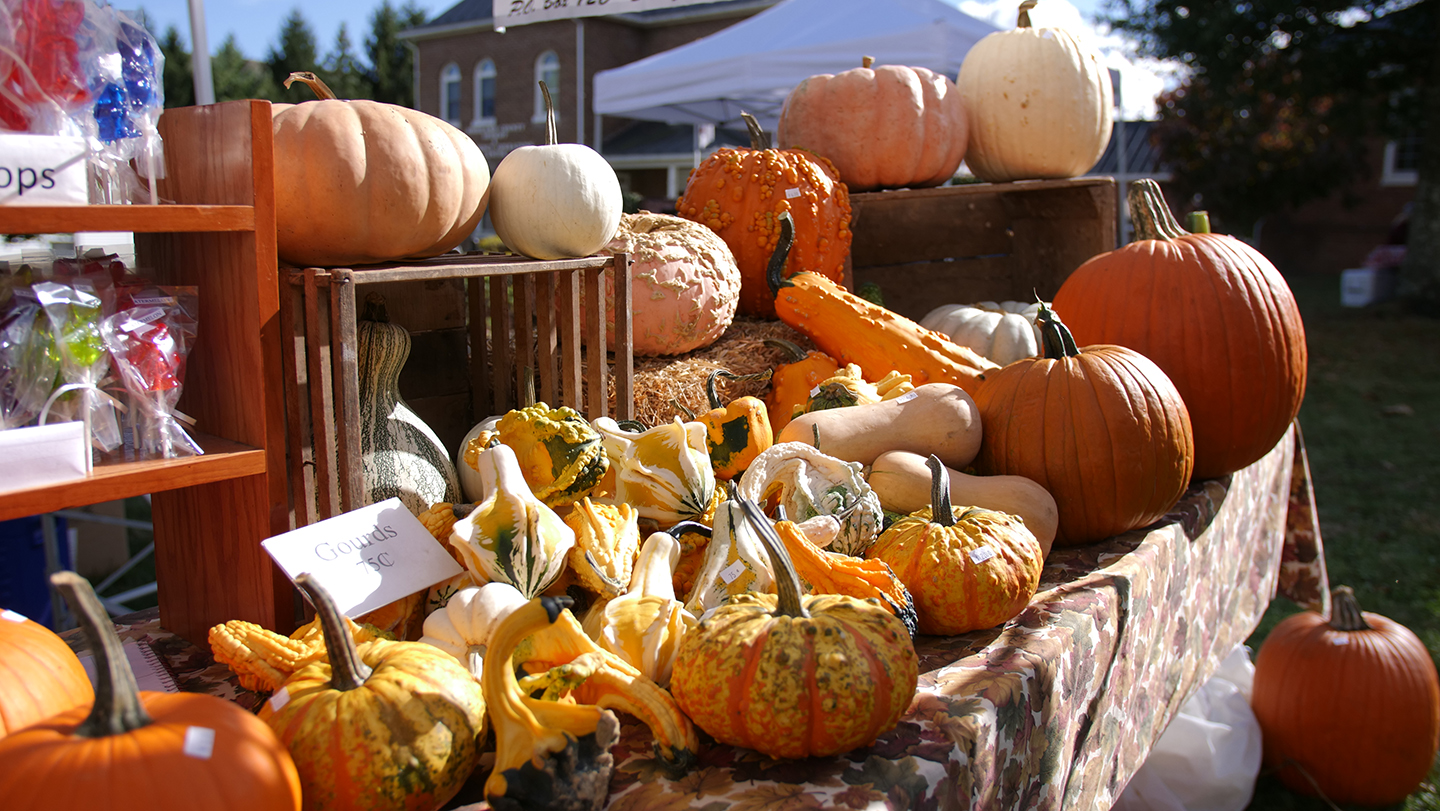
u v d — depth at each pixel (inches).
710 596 61.7
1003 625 67.1
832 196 118.9
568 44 761.0
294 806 39.8
